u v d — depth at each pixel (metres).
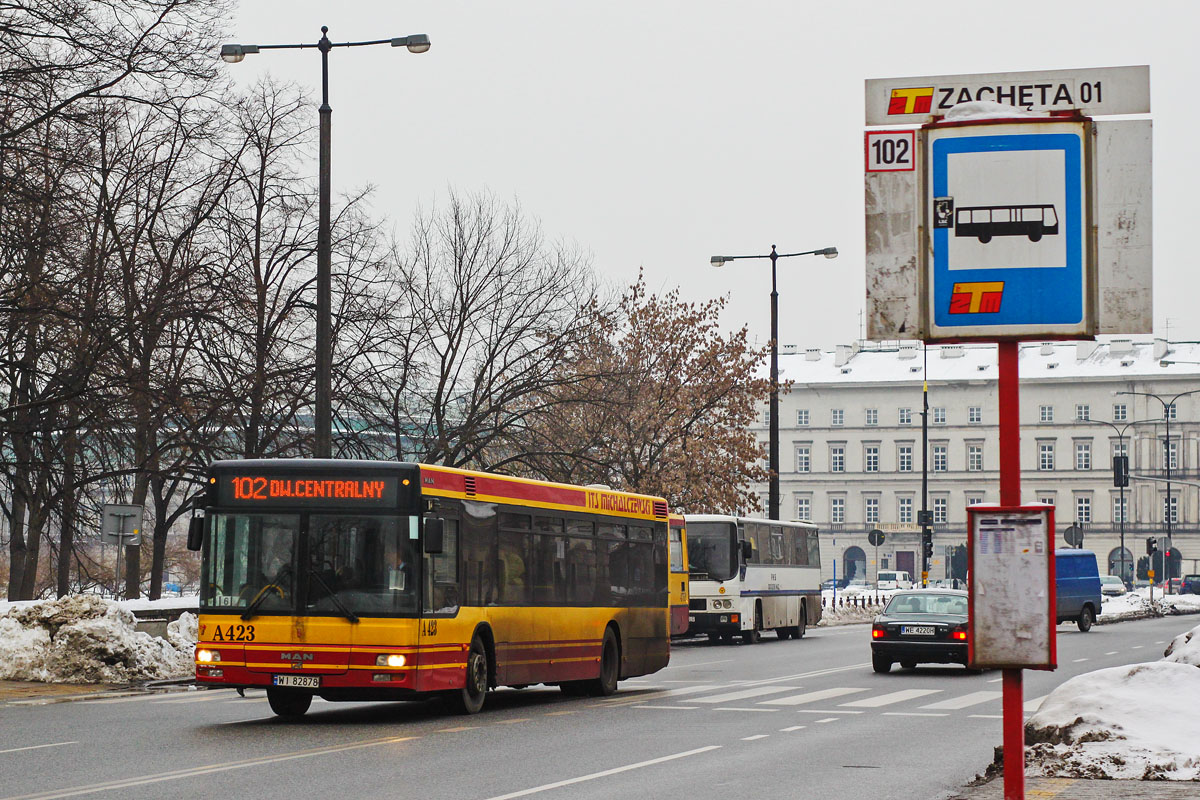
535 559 26.20
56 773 16.23
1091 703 17.67
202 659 22.17
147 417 41.81
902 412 168.62
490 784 15.52
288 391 46.28
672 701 27.45
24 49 37.12
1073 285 9.09
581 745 19.64
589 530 28.47
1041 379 162.75
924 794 15.12
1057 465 161.88
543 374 55.53
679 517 40.09
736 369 68.06
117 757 17.84
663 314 68.56
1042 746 16.69
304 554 22.14
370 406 48.88
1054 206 9.13
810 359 175.50
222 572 22.34
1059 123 9.16
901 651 35.28
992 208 9.18
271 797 14.40
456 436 54.56
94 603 31.33
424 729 21.72
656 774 16.62
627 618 29.95
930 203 9.24
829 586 147.88
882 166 9.32
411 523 22.23
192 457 45.38
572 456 54.75
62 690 28.64
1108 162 9.12
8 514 47.09
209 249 46.72
